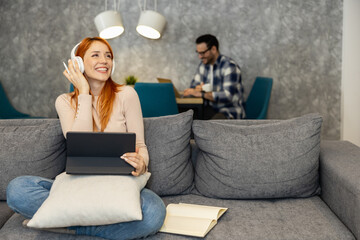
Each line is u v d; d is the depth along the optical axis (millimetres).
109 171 1557
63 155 1971
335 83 4352
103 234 1550
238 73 3791
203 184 1943
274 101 4398
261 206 1817
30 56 4367
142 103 3027
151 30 3746
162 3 4312
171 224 1614
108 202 1443
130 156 1562
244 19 4297
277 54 4328
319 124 1889
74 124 1747
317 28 4289
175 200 1905
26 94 4418
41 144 1882
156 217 1517
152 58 4391
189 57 4363
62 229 1557
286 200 1885
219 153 1870
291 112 4406
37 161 1873
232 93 3727
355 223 1523
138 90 3012
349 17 4191
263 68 4348
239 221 1661
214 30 4320
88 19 4309
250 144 1856
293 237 1525
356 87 4266
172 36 4352
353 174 1638
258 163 1835
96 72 1824
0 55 4383
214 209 1681
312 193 1909
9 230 1597
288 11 4273
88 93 1796
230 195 1881
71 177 1571
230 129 1931
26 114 4262
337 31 4285
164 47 4371
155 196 1604
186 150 2008
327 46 4305
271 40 4309
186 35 4340
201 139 1931
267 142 1854
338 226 1608
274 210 1769
